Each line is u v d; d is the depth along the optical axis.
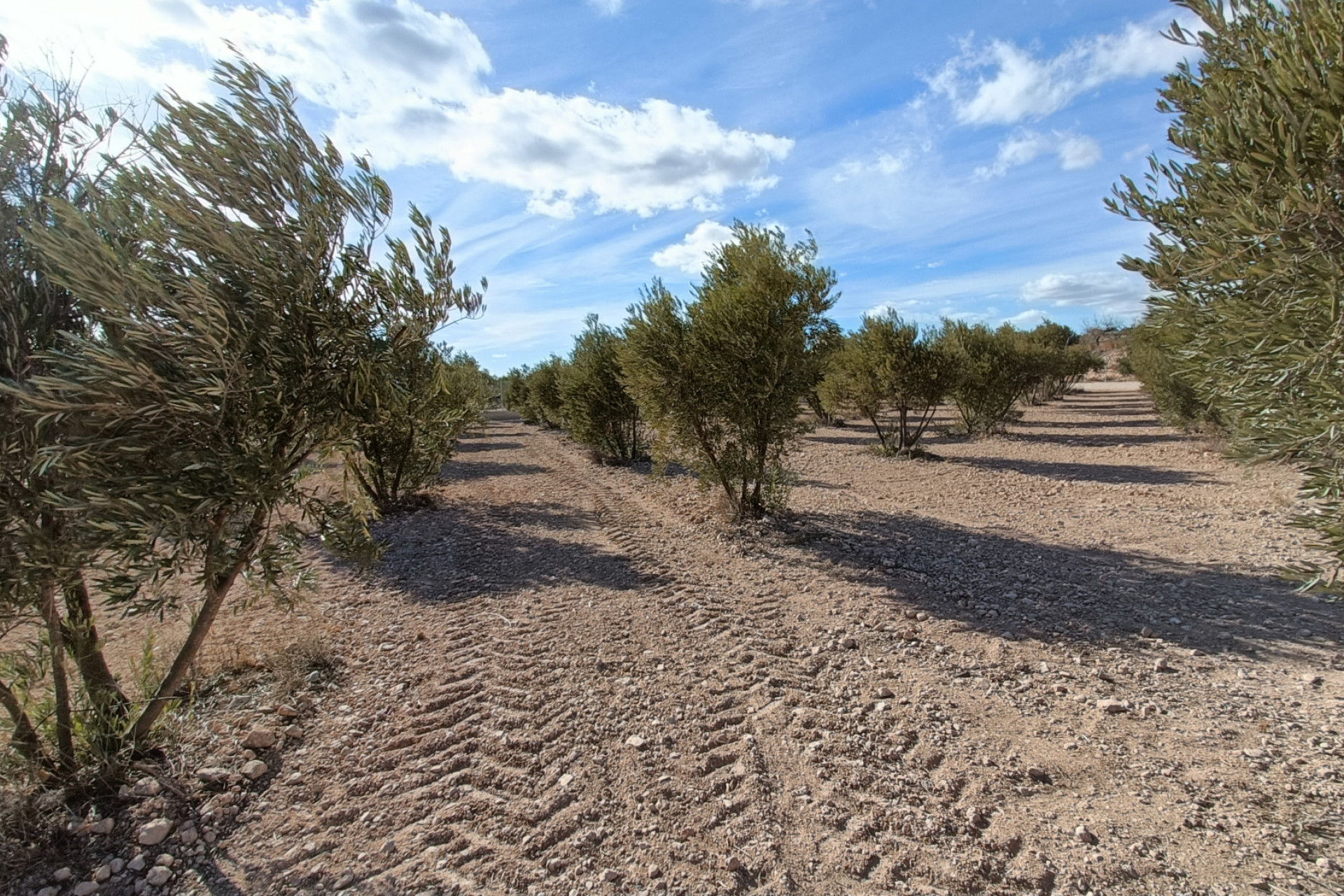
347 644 4.86
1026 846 2.58
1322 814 2.67
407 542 8.09
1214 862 2.45
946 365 13.88
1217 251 2.04
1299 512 7.58
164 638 4.94
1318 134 1.82
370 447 8.37
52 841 2.68
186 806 2.94
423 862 2.59
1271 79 1.97
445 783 3.11
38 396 2.31
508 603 5.75
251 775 3.17
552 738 3.48
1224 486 9.66
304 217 2.84
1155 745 3.26
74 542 2.39
